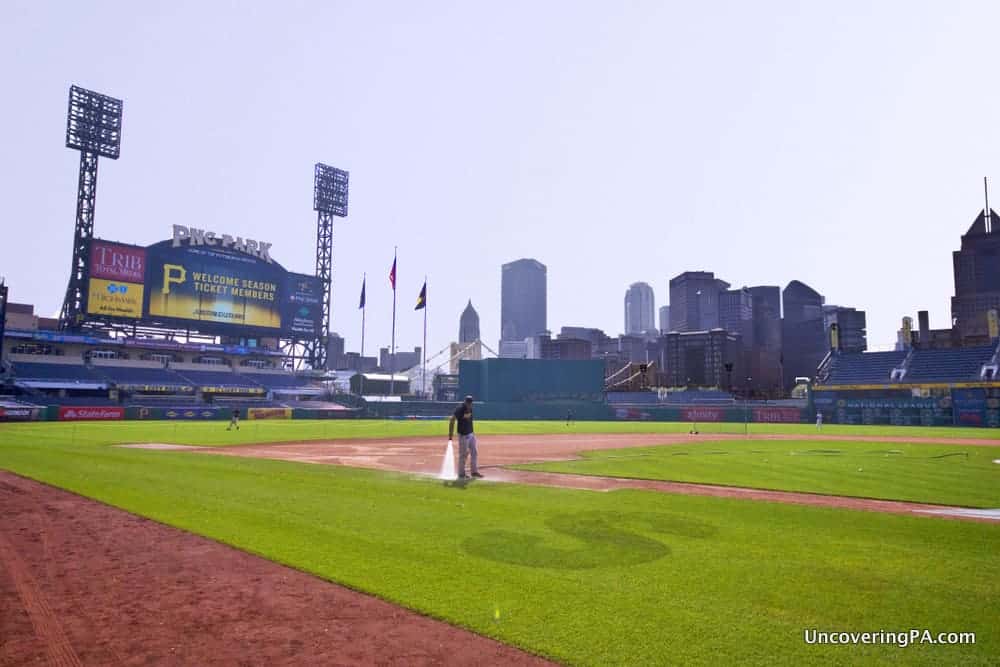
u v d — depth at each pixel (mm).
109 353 88000
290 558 7605
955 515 10719
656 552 7855
